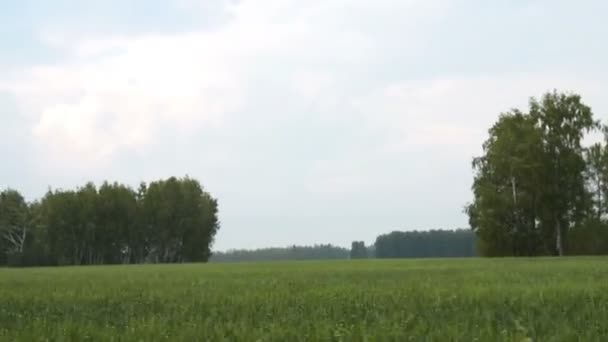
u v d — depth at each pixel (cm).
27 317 1223
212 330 961
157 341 884
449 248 18338
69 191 13825
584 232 8694
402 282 2158
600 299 1300
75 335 938
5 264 13312
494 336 848
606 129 9150
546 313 1069
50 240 13675
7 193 14275
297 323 1038
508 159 8331
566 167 8425
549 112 8581
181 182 14712
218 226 15312
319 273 3247
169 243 14612
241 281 2503
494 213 8338
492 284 1892
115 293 1839
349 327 949
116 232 14075
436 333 873
